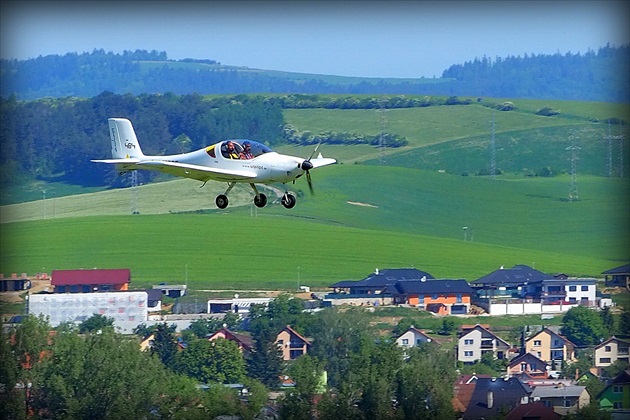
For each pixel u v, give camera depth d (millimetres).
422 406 156000
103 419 156875
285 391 161000
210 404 158250
